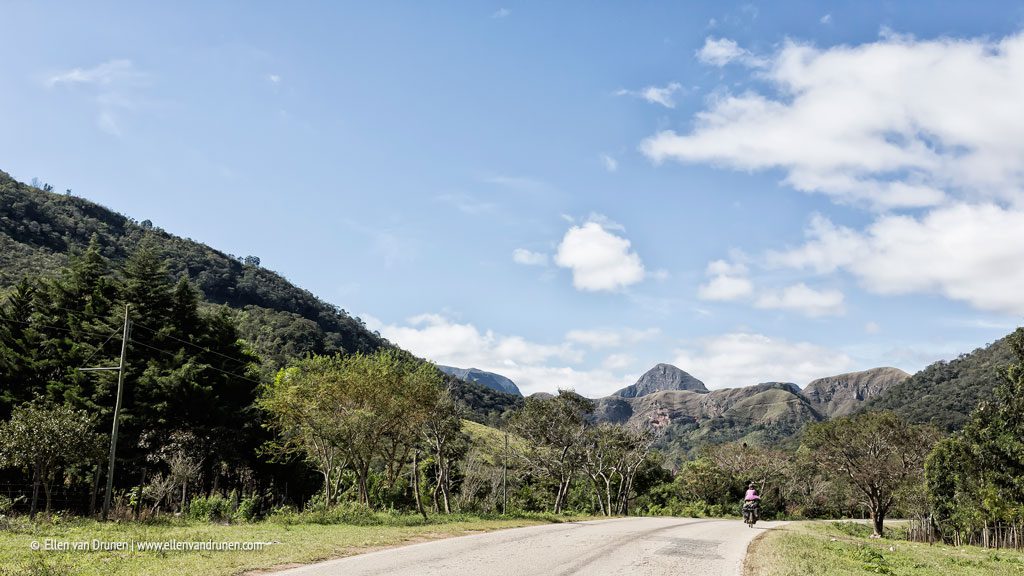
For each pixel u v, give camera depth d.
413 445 35.22
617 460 66.19
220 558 13.22
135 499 32.88
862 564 17.14
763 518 77.56
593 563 14.19
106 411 40.22
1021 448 40.72
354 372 31.33
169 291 49.09
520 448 58.50
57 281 46.94
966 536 49.25
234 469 47.03
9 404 40.56
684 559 15.71
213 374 47.53
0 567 11.86
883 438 54.12
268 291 156.25
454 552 15.31
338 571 11.98
